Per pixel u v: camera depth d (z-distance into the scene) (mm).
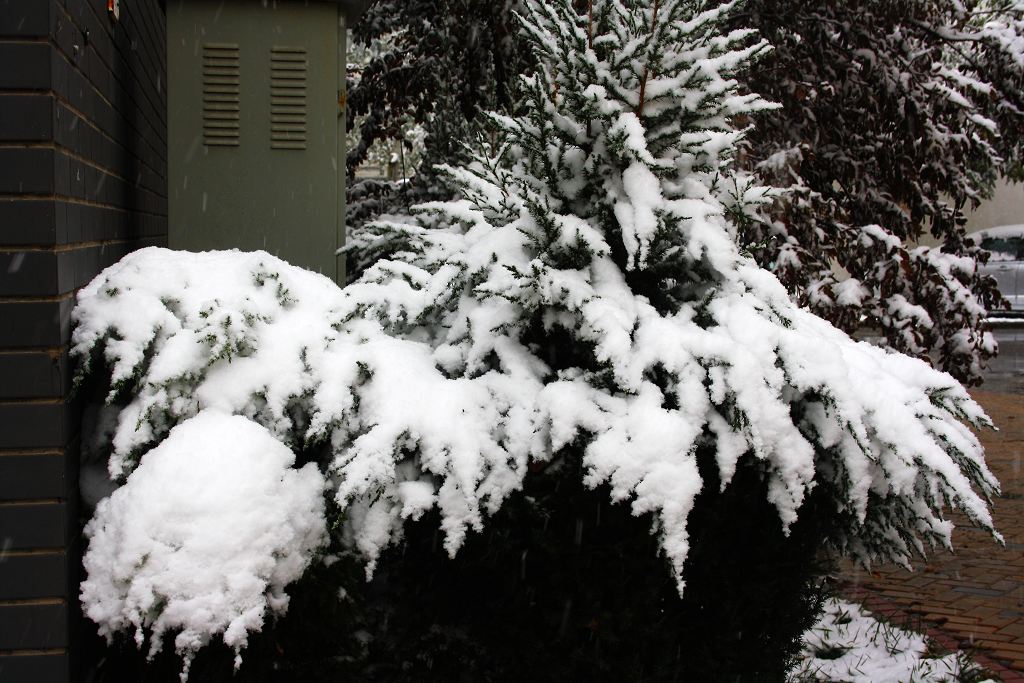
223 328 2695
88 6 2971
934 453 2824
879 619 4785
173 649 2482
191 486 2410
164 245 6152
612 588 2793
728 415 2787
